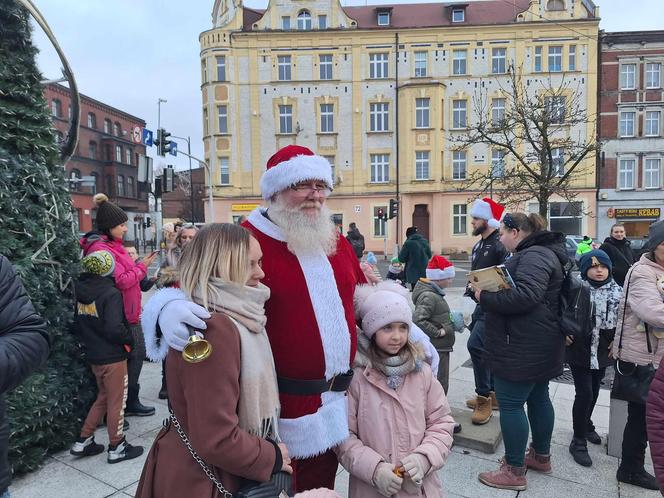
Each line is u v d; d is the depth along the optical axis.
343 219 27.53
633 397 2.78
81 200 35.72
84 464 3.17
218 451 1.28
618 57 26.17
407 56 26.75
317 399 1.87
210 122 26.95
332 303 1.90
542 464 3.05
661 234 2.65
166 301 1.43
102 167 38.69
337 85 27.00
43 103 3.29
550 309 2.67
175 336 1.32
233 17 26.64
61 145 3.92
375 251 27.44
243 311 1.44
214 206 27.06
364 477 1.91
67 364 3.35
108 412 3.17
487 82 26.58
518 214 3.02
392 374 2.05
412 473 1.86
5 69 2.99
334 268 2.01
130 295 3.85
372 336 2.13
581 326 2.80
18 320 1.48
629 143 26.50
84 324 3.12
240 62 26.80
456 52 26.72
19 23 3.10
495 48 26.42
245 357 1.40
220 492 1.36
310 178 1.89
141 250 38.19
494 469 3.10
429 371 2.17
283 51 26.77
